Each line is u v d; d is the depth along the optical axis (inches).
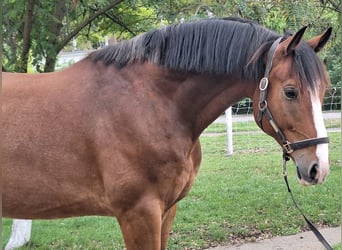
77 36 166.1
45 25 138.3
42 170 94.5
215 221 190.4
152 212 92.1
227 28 95.3
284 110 86.6
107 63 97.7
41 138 94.1
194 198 226.7
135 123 91.7
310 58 86.3
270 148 386.9
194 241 168.2
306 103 84.8
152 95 94.4
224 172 291.3
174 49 95.5
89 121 93.4
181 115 96.1
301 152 86.0
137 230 93.0
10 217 101.2
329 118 450.9
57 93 96.4
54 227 187.2
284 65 87.1
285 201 216.2
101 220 196.5
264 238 172.2
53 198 96.2
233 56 94.0
